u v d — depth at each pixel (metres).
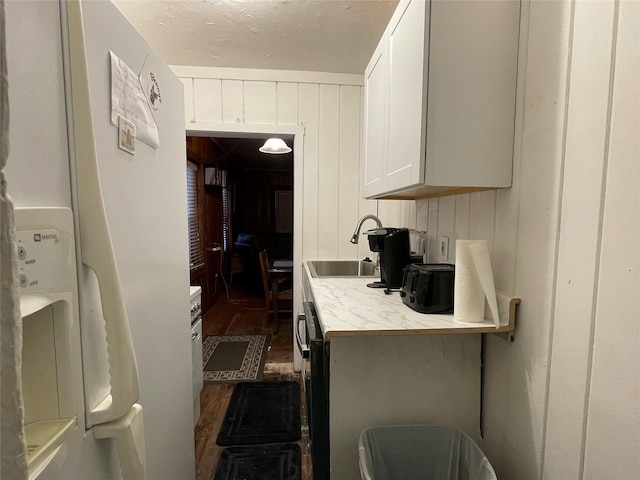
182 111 1.19
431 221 1.69
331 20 1.81
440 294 1.17
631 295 0.69
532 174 0.97
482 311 1.08
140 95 0.84
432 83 1.00
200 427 2.01
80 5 0.57
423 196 1.62
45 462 0.48
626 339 0.70
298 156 2.58
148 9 1.71
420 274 1.19
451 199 1.46
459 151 1.03
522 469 1.02
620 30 0.70
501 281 1.11
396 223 2.31
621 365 0.71
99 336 0.63
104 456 0.63
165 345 1.01
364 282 1.77
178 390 1.13
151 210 0.91
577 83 0.81
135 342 0.81
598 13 0.75
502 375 1.11
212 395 2.37
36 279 0.47
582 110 0.80
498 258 1.12
